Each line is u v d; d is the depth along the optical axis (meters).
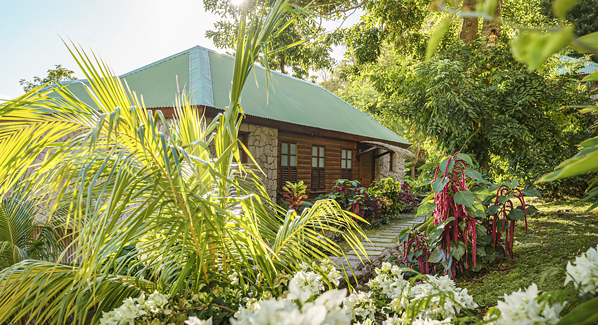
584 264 0.95
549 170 7.24
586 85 7.77
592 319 0.54
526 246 4.02
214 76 8.80
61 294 1.98
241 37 2.66
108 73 2.06
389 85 10.02
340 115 12.55
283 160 9.57
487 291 3.07
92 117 2.10
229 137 2.71
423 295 1.78
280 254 2.69
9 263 3.62
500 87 7.46
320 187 10.91
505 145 7.46
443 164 3.49
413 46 12.93
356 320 2.09
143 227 2.15
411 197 12.41
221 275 2.45
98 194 2.09
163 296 1.93
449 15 0.39
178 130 2.71
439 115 7.61
